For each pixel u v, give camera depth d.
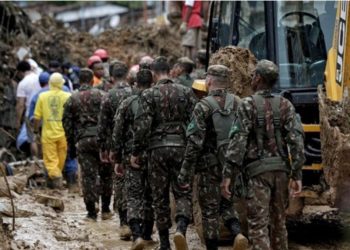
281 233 12.61
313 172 15.41
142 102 14.20
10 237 14.77
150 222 15.47
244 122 12.35
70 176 24.31
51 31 44.50
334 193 13.30
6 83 30.28
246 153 12.47
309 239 16.09
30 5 58.06
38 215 18.53
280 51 16.94
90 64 23.48
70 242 15.91
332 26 16.81
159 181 14.21
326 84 14.91
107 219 19.11
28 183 23.89
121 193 16.77
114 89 17.25
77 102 18.83
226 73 13.71
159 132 14.19
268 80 12.52
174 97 14.19
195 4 31.36
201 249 15.34
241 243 13.17
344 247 15.46
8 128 29.20
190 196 14.08
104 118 17.19
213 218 13.70
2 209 17.66
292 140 12.32
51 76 23.61
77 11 65.88
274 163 12.39
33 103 25.59
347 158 12.95
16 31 37.28
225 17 18.34
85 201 18.89
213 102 13.52
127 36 47.44
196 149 13.34
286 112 12.47
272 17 17.05
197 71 21.50
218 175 13.59
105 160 17.48
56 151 23.64
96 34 52.34
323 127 13.78
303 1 16.98
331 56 14.93
